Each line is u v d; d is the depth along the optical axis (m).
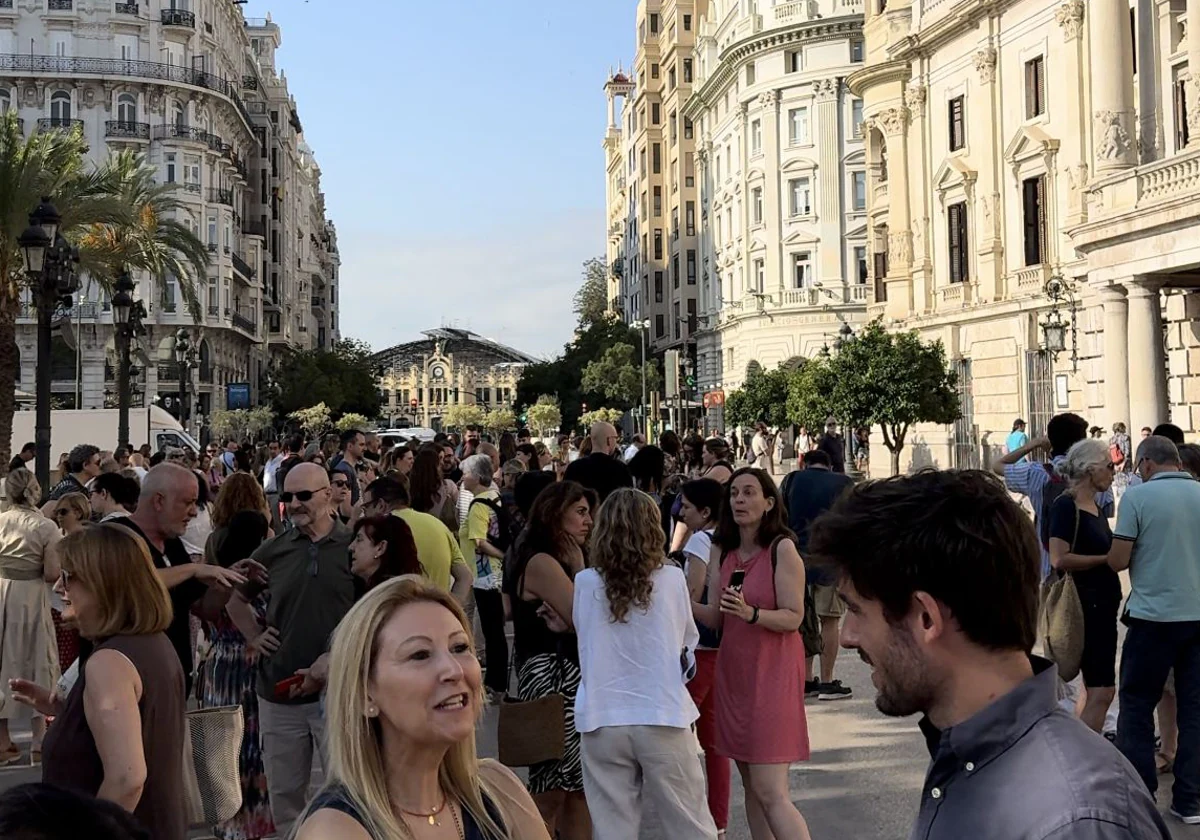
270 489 20.05
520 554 6.54
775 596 6.18
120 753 4.11
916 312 40.47
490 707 10.84
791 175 61.94
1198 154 23.03
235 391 63.38
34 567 8.93
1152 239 24.34
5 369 25.70
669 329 88.56
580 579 5.76
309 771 6.48
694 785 5.62
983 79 35.78
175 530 6.64
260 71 91.50
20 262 25.55
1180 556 6.94
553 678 6.33
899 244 41.00
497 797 3.02
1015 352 34.44
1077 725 2.22
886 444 36.50
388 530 6.39
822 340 60.69
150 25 66.69
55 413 30.08
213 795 5.30
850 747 9.05
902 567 2.29
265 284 88.56
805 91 61.31
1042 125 33.25
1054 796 2.07
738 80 66.06
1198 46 24.55
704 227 77.12
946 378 35.59
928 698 2.35
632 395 82.25
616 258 121.62
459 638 2.83
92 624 4.35
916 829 2.29
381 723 2.79
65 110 64.69
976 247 36.84
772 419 54.75
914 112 40.12
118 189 27.78
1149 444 7.34
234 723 5.42
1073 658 7.34
